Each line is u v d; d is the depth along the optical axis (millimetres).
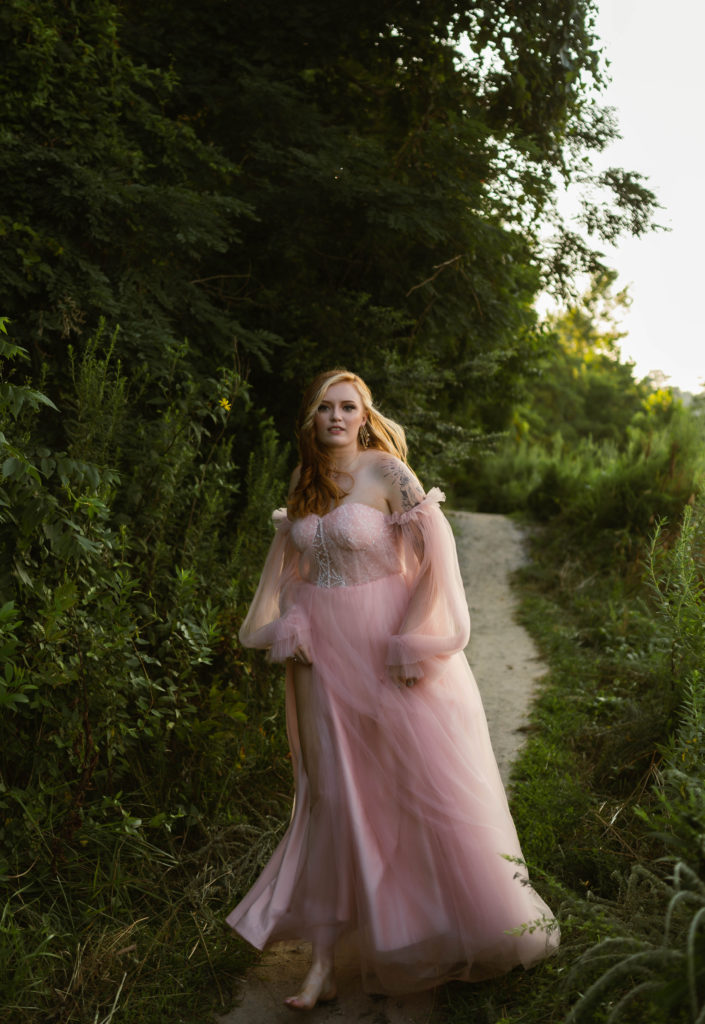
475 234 6242
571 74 6629
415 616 2760
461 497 13664
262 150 5777
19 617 3125
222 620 4105
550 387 19016
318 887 2662
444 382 7426
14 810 3074
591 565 7961
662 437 9141
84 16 4820
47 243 4270
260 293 6078
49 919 2791
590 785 3928
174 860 3232
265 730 4113
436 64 6707
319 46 6422
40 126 4539
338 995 2680
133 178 4910
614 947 2154
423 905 2574
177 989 2674
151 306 4781
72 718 3088
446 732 2709
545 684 5477
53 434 4141
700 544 4219
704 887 2109
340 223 6219
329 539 2812
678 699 3898
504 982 2639
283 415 6176
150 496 3854
